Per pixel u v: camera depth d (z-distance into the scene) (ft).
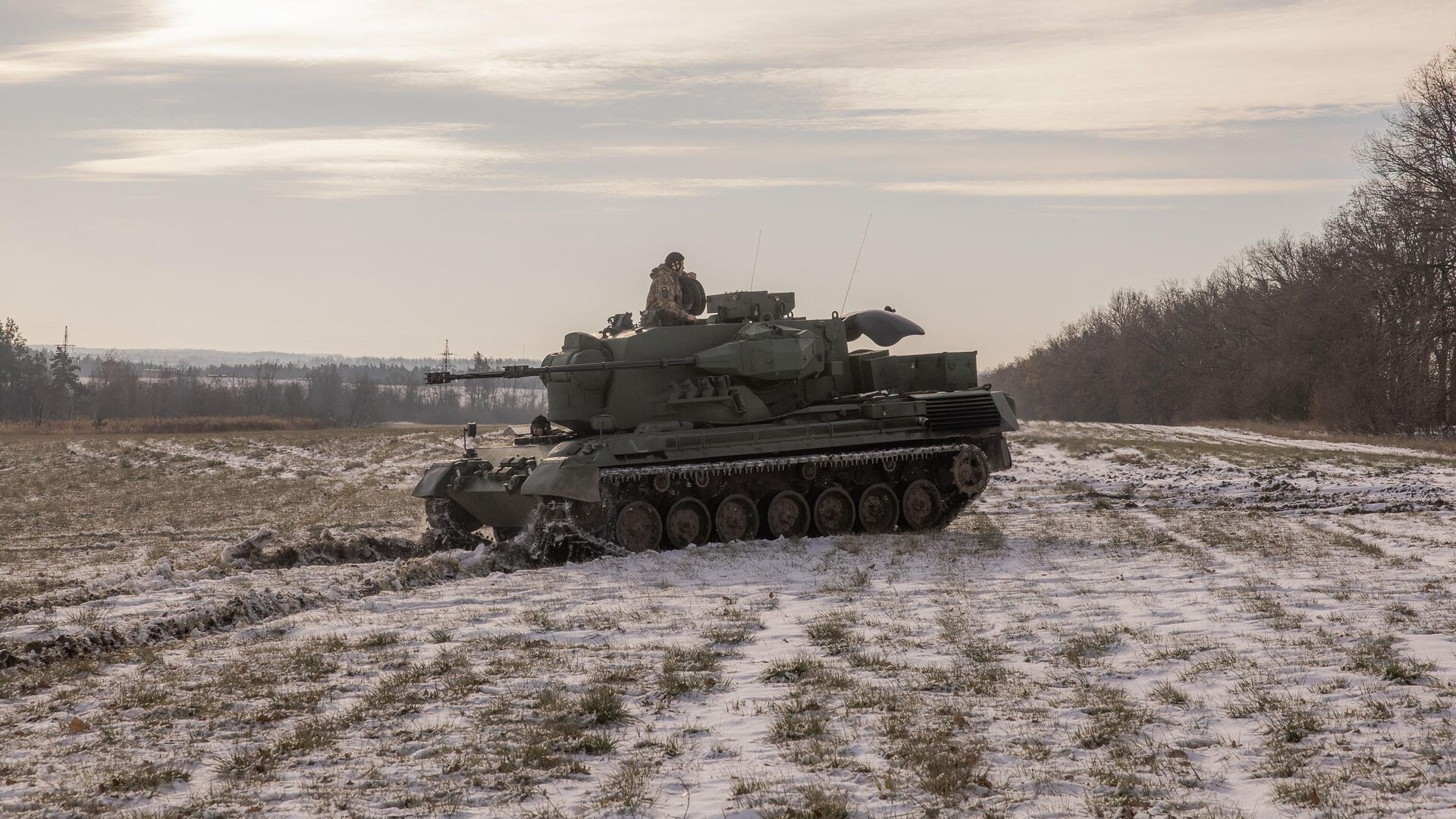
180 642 43.83
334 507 107.45
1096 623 41.63
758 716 31.35
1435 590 45.83
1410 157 203.31
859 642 39.68
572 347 72.95
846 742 28.76
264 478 137.49
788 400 75.00
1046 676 34.55
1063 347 429.38
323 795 26.17
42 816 25.23
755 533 69.67
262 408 449.48
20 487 131.03
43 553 78.02
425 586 56.08
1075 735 28.81
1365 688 31.32
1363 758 25.86
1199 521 75.87
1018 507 92.73
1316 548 60.23
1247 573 51.70
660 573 56.75
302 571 60.13
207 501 115.24
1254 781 25.22
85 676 38.45
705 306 77.97
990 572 54.54
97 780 27.48
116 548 80.07
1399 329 209.67
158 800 26.18
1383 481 108.27
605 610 46.91
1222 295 343.05
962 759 26.89
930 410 74.08
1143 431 225.97
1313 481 110.01
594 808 24.80
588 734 30.09
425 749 29.19
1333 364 234.58
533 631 43.06
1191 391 344.90
